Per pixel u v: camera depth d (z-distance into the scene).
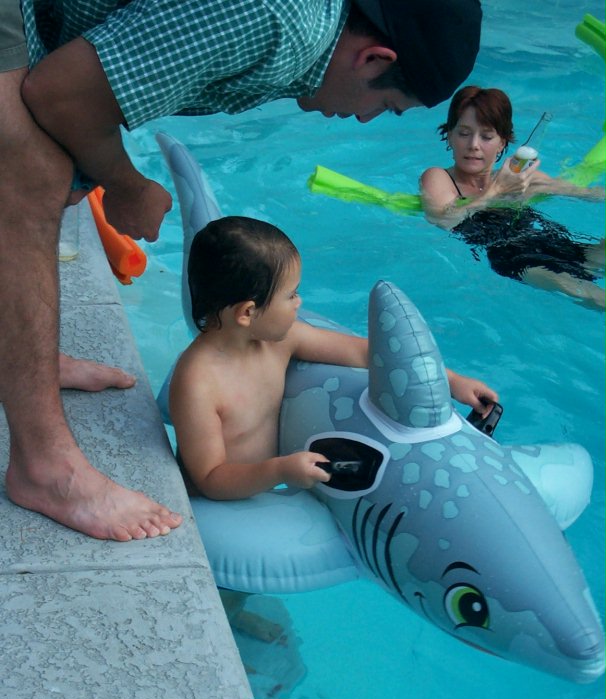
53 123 1.73
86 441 2.24
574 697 2.26
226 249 2.17
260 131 5.12
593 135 5.32
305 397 2.40
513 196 4.35
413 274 3.83
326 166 4.76
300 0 1.65
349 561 2.27
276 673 2.24
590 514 2.81
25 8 1.74
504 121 4.28
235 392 2.32
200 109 1.89
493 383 3.26
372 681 2.25
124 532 1.97
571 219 4.25
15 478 2.03
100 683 1.65
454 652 2.35
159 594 1.84
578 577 2.01
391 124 5.32
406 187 4.59
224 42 1.64
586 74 6.21
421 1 1.81
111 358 2.57
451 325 3.54
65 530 1.99
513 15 7.29
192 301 2.30
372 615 2.44
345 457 2.24
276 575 2.20
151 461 2.20
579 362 3.40
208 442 2.27
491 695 2.24
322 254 3.93
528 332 3.53
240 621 2.37
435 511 2.07
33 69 1.71
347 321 3.49
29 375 1.90
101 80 1.67
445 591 2.04
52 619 1.77
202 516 2.25
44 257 1.82
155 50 1.65
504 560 1.99
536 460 2.43
